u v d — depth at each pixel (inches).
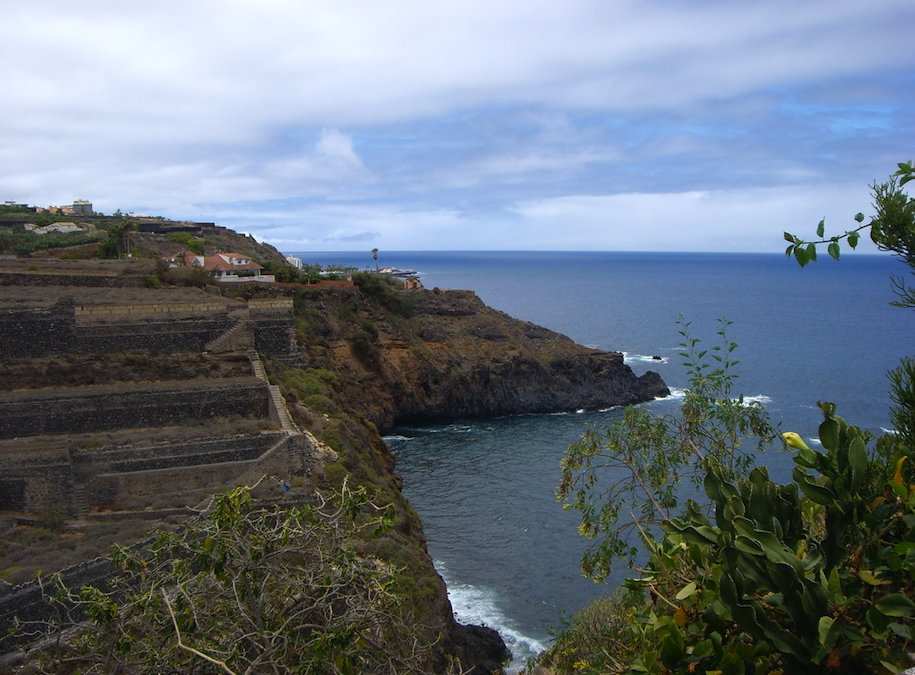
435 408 3882.9
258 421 1811.0
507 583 1968.5
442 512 2480.3
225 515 606.2
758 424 696.4
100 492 1521.9
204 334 2158.0
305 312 3417.8
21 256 3533.5
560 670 768.9
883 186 363.3
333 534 654.5
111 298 2294.5
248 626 585.9
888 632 273.6
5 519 1379.2
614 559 1888.5
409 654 673.0
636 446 724.7
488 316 4613.7
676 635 317.1
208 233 5728.3
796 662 297.4
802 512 383.2
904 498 313.3
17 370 1847.9
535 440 3464.6
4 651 971.9
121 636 596.4
